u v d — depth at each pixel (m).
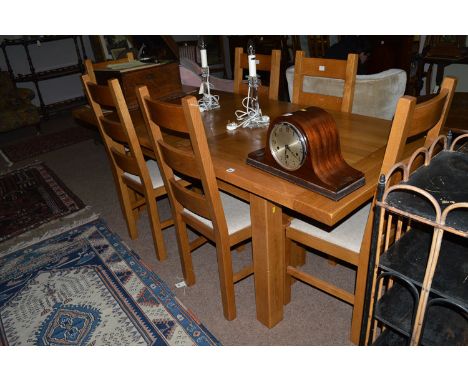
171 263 2.07
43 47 5.23
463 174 1.06
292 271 1.60
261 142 1.51
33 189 3.09
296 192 1.14
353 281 1.87
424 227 1.31
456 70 4.08
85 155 3.78
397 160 1.04
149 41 3.44
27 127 4.86
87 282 1.96
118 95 1.62
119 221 2.51
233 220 1.54
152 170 2.07
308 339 1.56
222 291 1.62
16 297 1.90
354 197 1.08
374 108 2.36
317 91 2.50
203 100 2.06
